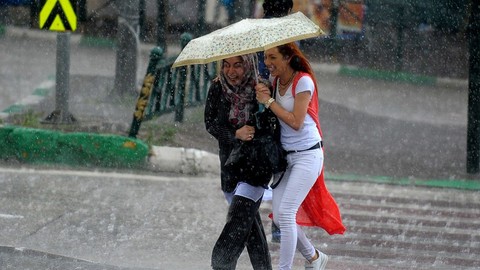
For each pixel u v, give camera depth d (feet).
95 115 109.81
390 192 89.20
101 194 79.41
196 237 67.67
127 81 119.44
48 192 79.00
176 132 103.24
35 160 89.92
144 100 93.09
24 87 132.77
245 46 49.60
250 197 52.21
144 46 181.06
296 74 51.44
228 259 52.47
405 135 120.78
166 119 110.63
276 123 51.80
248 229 52.37
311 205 53.11
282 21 51.06
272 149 51.06
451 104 153.28
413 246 68.59
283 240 52.08
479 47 99.19
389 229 73.87
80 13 185.47
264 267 54.13
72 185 82.07
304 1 183.42
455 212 81.66
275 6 62.54
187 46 51.21
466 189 92.94
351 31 183.01
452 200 86.99
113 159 89.81
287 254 52.11
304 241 54.03
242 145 51.37
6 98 123.75
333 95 150.92
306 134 51.80
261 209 78.43
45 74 145.28
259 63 61.26
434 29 182.70
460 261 64.54
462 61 181.88
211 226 71.05
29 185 81.10
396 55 181.78
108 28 185.88
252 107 51.88
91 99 119.96
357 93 155.94
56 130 96.99
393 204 83.87
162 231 68.80
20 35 186.19
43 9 97.55
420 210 81.87
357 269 61.26
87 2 185.37
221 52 49.75
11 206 73.56
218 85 52.34
